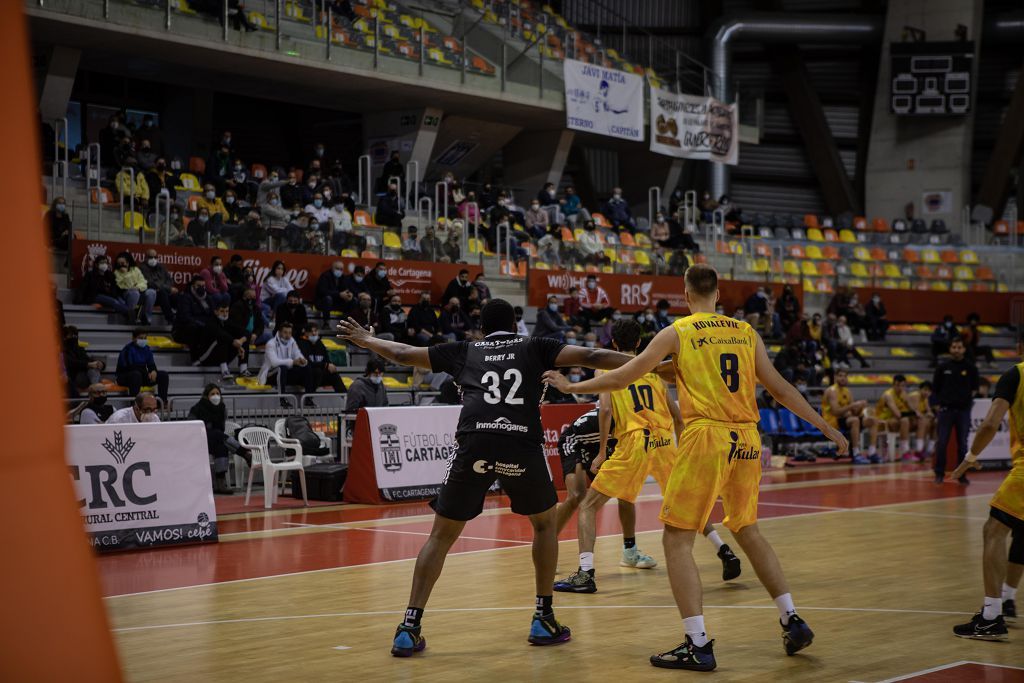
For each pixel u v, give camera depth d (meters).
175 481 9.65
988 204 32.91
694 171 33.75
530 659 5.30
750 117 30.94
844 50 35.78
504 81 25.11
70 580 1.52
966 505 12.72
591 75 26.03
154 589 7.40
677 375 5.34
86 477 9.15
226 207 19.22
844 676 4.95
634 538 8.36
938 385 15.47
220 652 5.45
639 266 23.94
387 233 20.59
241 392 15.40
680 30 34.75
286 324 15.70
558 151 27.86
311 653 5.43
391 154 23.52
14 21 1.48
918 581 7.66
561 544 9.61
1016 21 33.00
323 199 20.62
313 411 14.57
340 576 7.94
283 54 21.53
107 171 19.20
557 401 16.28
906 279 29.89
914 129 33.44
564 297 21.72
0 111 1.46
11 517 1.47
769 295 25.12
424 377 17.81
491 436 5.41
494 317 5.70
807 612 6.54
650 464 7.50
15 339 1.47
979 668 5.10
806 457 18.66
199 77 23.05
